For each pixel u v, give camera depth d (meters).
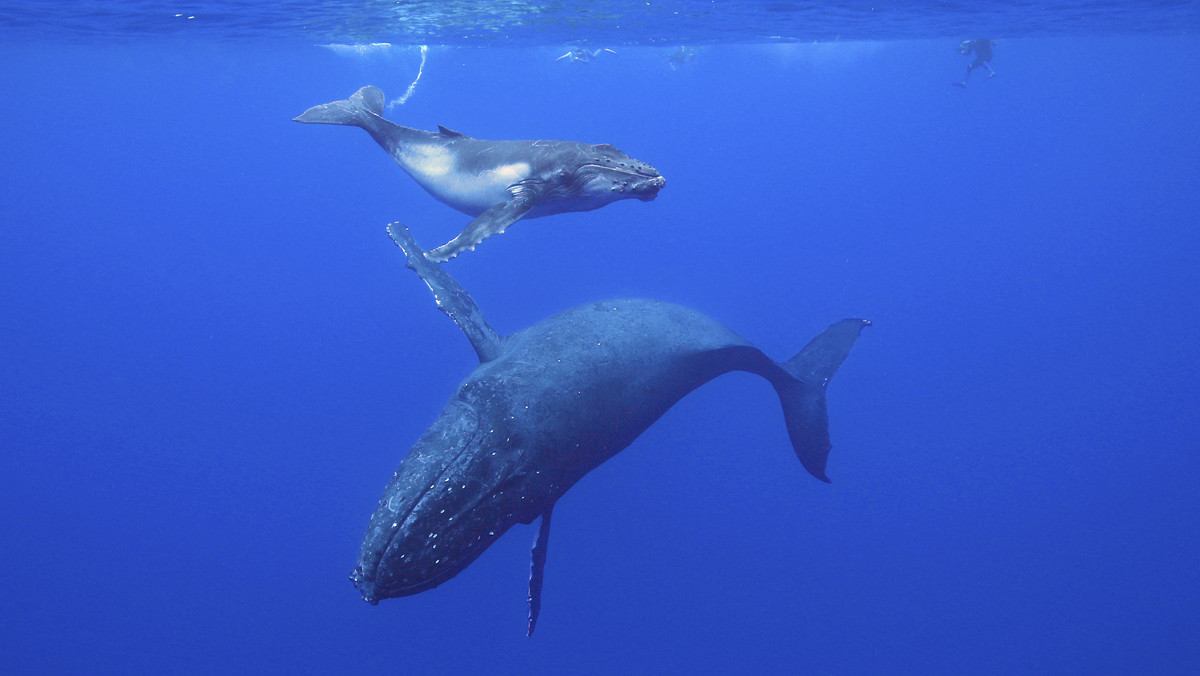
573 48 32.03
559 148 8.34
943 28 26.05
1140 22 26.12
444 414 7.80
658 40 28.33
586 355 8.68
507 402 7.75
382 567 6.37
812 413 11.89
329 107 10.32
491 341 8.74
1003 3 20.22
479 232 7.52
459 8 19.64
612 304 9.76
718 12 20.80
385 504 6.75
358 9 19.58
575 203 8.51
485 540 7.09
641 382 9.13
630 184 7.92
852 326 13.30
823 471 11.38
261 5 18.97
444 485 6.87
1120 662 19.64
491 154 8.94
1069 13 22.75
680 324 10.14
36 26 23.31
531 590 8.16
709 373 10.66
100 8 19.47
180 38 26.44
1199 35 33.03
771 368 11.37
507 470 7.33
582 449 8.32
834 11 21.03
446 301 8.43
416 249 9.12
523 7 19.59
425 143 9.88
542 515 8.54
